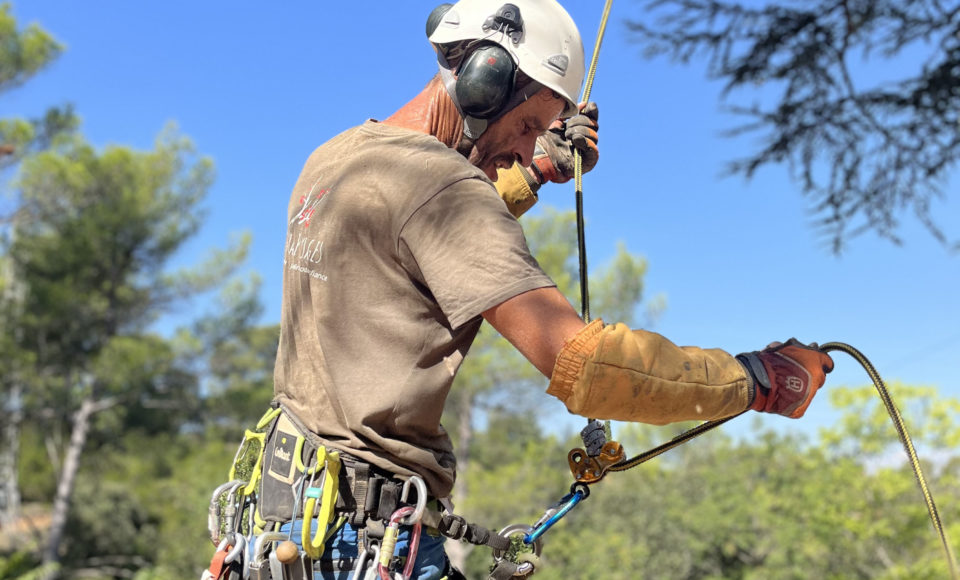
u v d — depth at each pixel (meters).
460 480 20.44
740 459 26.91
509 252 1.15
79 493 25.23
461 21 1.38
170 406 22.70
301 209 1.38
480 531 1.34
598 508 25.06
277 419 1.35
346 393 1.23
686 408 1.14
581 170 1.62
